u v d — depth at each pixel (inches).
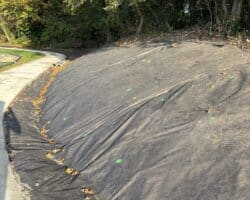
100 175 225.1
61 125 315.3
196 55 364.5
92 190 217.8
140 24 701.3
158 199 188.2
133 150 227.8
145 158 217.8
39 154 269.0
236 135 206.5
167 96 269.1
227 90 256.1
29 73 542.9
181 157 205.9
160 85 303.9
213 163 193.2
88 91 353.1
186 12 652.7
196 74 301.6
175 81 298.5
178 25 673.0
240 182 176.9
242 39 441.1
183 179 192.1
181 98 263.1
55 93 403.5
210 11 552.7
